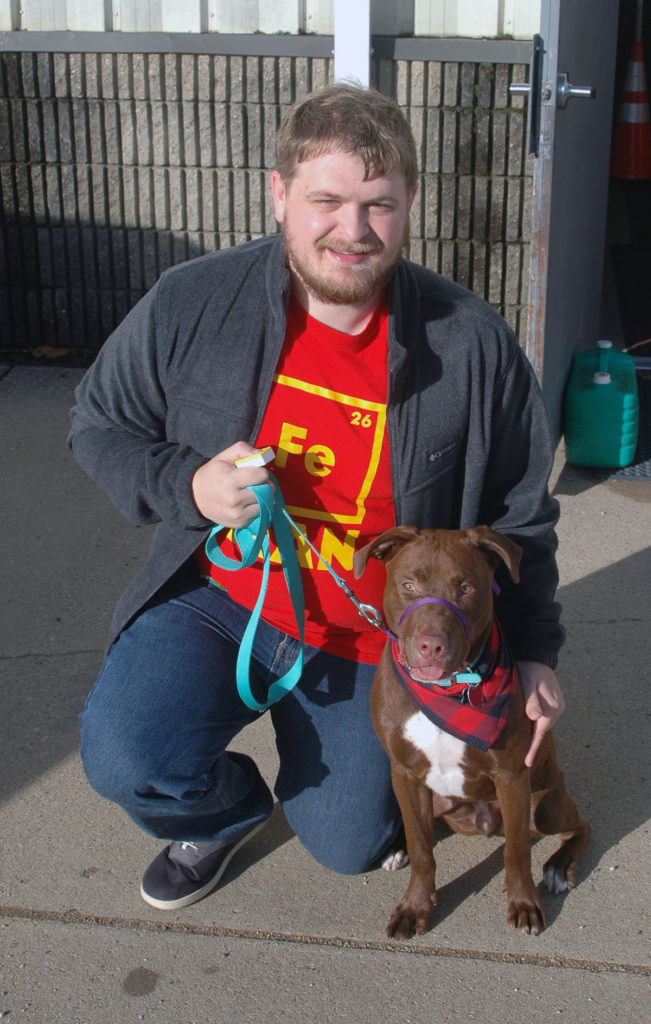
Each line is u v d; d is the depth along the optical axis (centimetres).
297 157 232
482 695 251
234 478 237
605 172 613
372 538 267
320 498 261
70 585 431
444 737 257
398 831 294
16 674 378
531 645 274
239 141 567
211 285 258
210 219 584
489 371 261
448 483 269
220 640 271
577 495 501
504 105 523
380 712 264
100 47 561
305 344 255
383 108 235
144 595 269
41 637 398
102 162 583
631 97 921
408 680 254
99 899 284
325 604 271
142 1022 248
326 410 256
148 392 266
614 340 710
